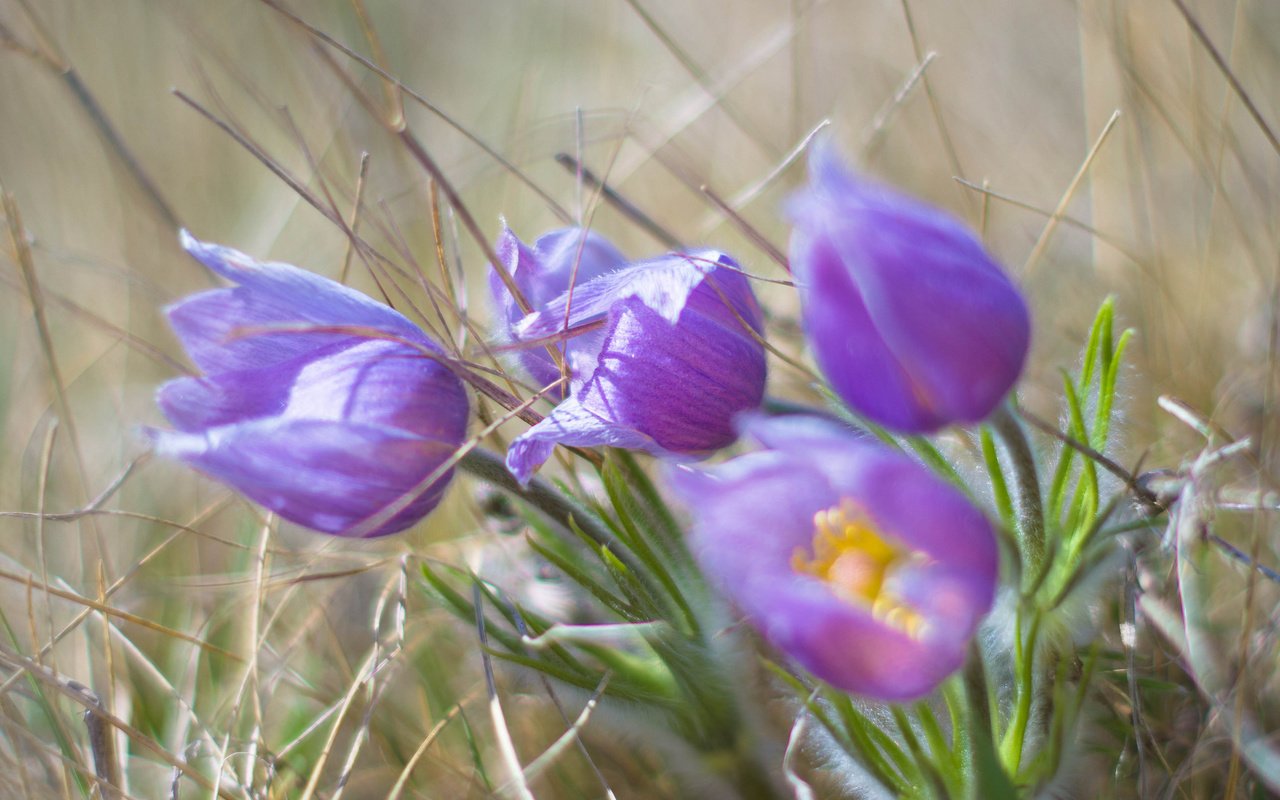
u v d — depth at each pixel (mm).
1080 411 422
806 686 437
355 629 509
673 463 429
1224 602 472
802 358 523
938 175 657
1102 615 449
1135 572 442
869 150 584
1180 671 455
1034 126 691
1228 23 635
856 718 415
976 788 404
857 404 389
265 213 685
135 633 505
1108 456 444
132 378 609
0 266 570
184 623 505
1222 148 524
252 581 490
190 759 474
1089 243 606
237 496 489
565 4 847
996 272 387
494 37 854
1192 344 517
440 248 473
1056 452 449
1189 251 576
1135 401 512
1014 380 389
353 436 415
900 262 379
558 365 452
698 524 395
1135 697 435
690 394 425
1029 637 407
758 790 448
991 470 417
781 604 378
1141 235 548
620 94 773
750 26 808
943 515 379
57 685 444
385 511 419
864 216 381
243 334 418
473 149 752
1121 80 558
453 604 454
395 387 421
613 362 424
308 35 470
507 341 452
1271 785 431
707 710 442
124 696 484
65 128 721
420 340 433
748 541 391
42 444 559
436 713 484
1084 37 621
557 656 451
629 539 442
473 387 443
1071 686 434
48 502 541
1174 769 443
